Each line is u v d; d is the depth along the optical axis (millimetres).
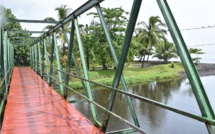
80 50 4539
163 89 21000
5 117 4516
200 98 1619
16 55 29266
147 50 33969
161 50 35781
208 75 35562
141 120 11312
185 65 1730
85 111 13086
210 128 1398
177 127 10258
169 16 1866
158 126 10406
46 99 6320
